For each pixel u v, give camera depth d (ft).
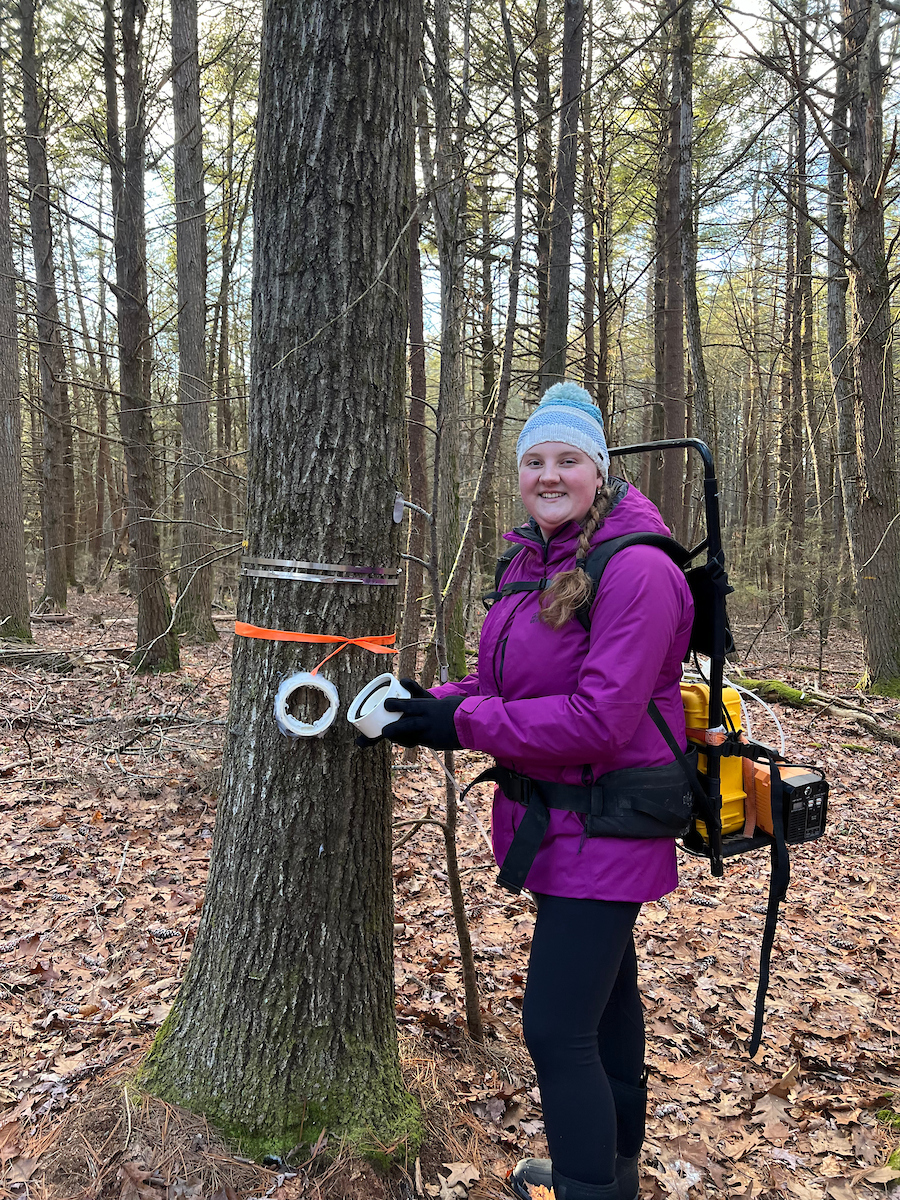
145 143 28.09
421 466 27.22
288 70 5.85
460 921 8.06
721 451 81.92
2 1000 9.30
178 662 28.68
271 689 6.23
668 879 5.50
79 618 46.39
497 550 45.39
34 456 60.95
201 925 6.72
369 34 5.84
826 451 57.57
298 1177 5.90
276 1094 6.17
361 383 6.14
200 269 36.83
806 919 12.90
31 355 60.23
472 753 20.67
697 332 32.58
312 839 6.25
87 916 11.55
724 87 30.30
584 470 5.57
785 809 5.77
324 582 6.15
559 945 5.30
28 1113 6.99
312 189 5.89
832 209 37.47
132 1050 7.82
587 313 34.81
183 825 15.31
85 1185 5.71
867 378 29.50
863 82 17.33
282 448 6.14
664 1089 8.47
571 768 5.36
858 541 30.48
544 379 22.04
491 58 16.89
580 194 34.19
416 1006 8.93
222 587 49.19
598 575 5.27
